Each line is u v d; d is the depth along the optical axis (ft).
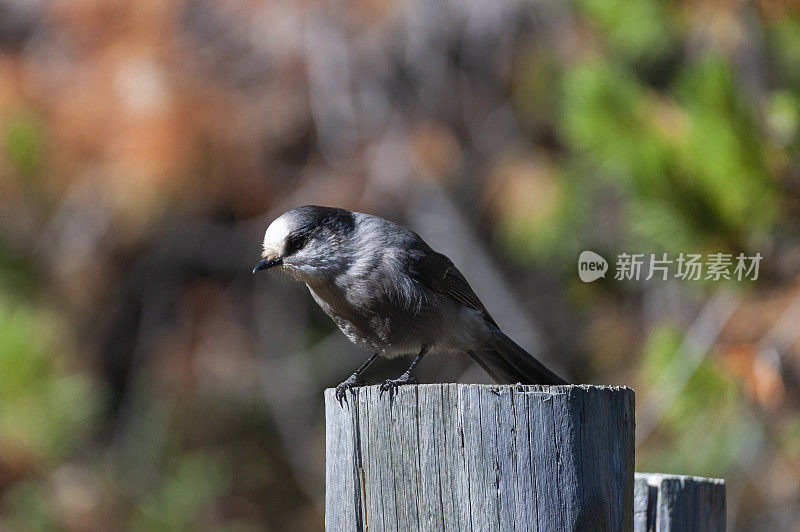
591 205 40.81
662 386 28.02
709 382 26.99
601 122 24.85
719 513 20.06
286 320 52.80
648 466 30.73
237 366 50.16
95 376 44.32
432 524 16.14
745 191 23.41
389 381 18.66
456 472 16.03
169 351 49.34
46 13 42.75
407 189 46.75
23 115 40.57
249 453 50.96
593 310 37.40
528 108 45.01
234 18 43.37
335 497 17.66
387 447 16.74
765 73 26.89
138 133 40.04
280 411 51.80
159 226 46.62
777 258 25.07
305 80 44.65
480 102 47.34
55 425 33.94
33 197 41.42
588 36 41.34
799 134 23.52
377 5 44.55
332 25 44.75
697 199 23.67
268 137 44.65
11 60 42.01
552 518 15.57
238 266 51.26
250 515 49.49
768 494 31.50
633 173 24.04
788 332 25.48
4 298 38.34
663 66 33.50
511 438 15.79
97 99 40.27
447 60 47.44
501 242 48.37
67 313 42.98
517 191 42.75
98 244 44.78
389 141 45.83
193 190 41.88
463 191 48.80
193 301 49.96
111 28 41.42
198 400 49.24
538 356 49.83
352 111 45.24
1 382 32.71
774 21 26.04
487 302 50.55
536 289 51.13
